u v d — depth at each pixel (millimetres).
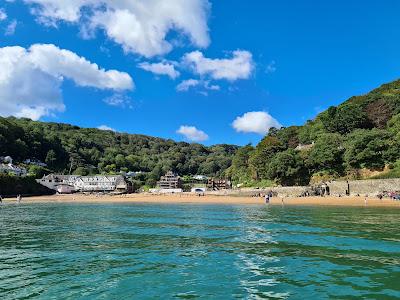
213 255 21094
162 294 13570
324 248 22938
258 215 50500
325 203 79312
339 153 112125
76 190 181375
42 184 166250
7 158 177500
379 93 164250
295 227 34625
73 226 37406
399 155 100688
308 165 117625
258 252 21891
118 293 13719
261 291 13891
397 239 26219
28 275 16406
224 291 13922
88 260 19734
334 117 144375
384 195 86000
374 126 135375
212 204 88000
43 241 26703
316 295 13328
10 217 49625
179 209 68250
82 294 13602
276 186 123562
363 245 23875
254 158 142250
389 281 15109
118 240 27156
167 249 23188
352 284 14711
